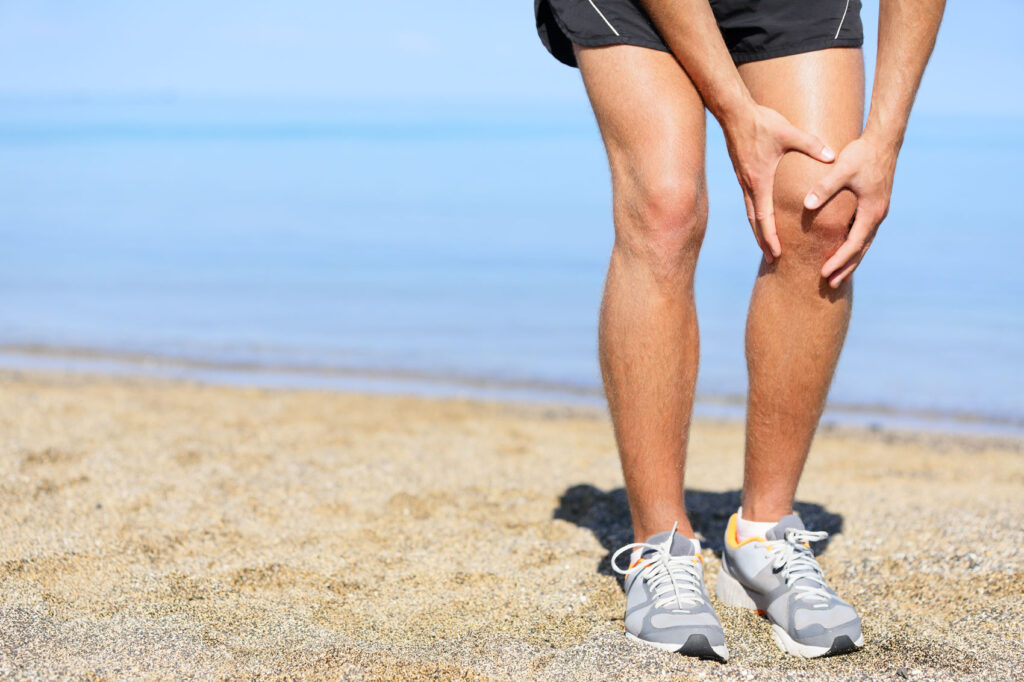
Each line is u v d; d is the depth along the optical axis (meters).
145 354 7.29
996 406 5.86
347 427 3.86
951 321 8.49
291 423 3.89
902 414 5.68
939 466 3.69
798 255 1.58
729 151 1.60
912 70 1.54
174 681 1.42
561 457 3.33
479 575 1.98
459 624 1.72
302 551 2.12
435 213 18.77
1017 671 1.50
